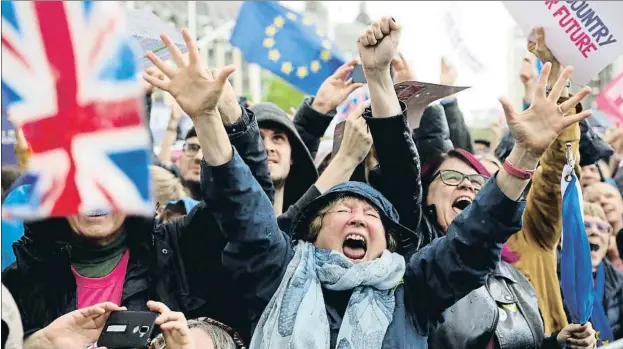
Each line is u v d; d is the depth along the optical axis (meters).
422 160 4.03
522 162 2.70
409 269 2.91
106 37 2.46
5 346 2.49
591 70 3.62
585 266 3.33
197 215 3.00
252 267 2.81
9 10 2.43
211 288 3.00
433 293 2.83
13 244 2.90
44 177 2.46
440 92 3.44
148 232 2.96
